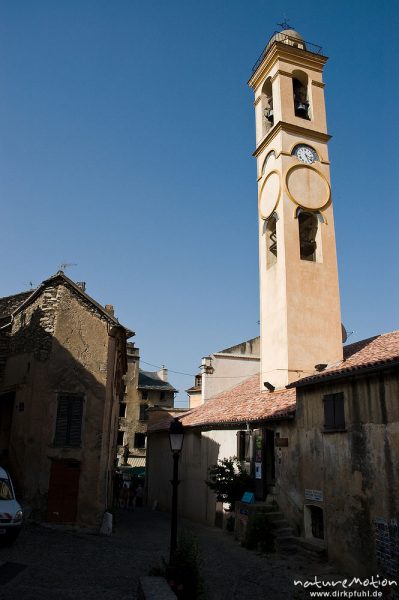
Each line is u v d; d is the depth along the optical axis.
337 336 24.44
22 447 19.69
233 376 38.12
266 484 19.50
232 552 16.70
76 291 21.45
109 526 19.09
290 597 11.78
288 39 29.45
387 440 13.00
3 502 14.87
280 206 25.64
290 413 17.97
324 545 15.19
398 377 12.91
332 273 25.31
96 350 21.05
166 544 17.86
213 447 25.48
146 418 54.62
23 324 22.52
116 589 11.09
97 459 19.84
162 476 34.16
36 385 20.19
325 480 15.52
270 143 27.92
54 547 15.29
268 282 26.05
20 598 9.97
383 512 12.82
